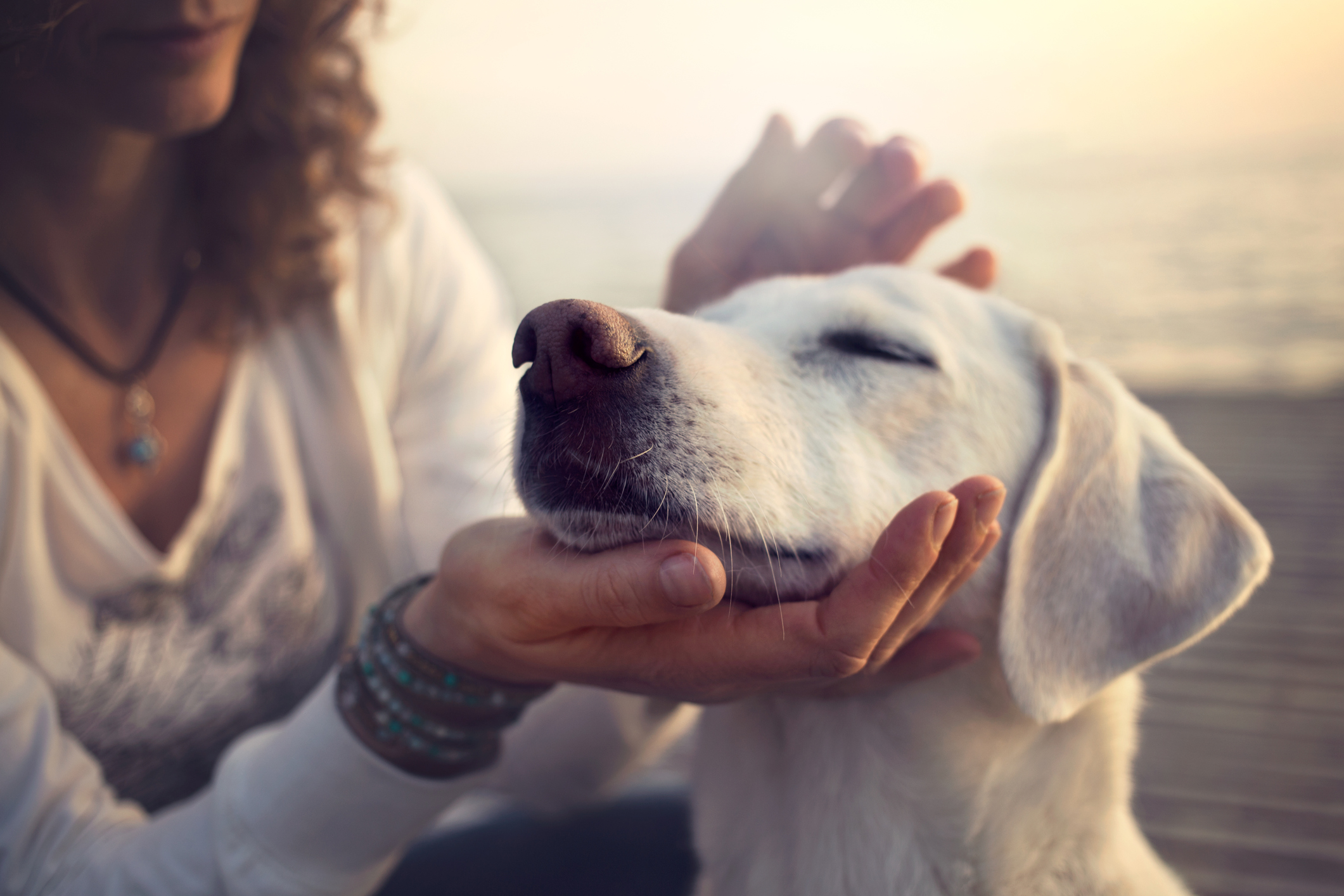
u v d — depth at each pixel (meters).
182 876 0.49
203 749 0.60
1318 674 1.02
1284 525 1.33
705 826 0.53
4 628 0.53
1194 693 1.02
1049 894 0.48
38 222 0.53
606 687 0.44
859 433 0.46
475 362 0.69
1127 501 0.48
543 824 0.65
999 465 0.49
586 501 0.40
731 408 0.42
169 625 0.57
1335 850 0.77
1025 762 0.48
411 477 0.68
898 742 0.48
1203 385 1.83
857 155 0.63
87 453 0.56
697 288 0.65
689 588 0.37
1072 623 0.47
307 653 0.63
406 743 0.47
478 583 0.42
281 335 0.60
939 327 0.49
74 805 0.52
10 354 0.51
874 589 0.38
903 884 0.48
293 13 0.57
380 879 0.52
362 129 0.62
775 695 0.50
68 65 0.46
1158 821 0.82
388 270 0.64
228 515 0.59
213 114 0.50
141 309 0.57
